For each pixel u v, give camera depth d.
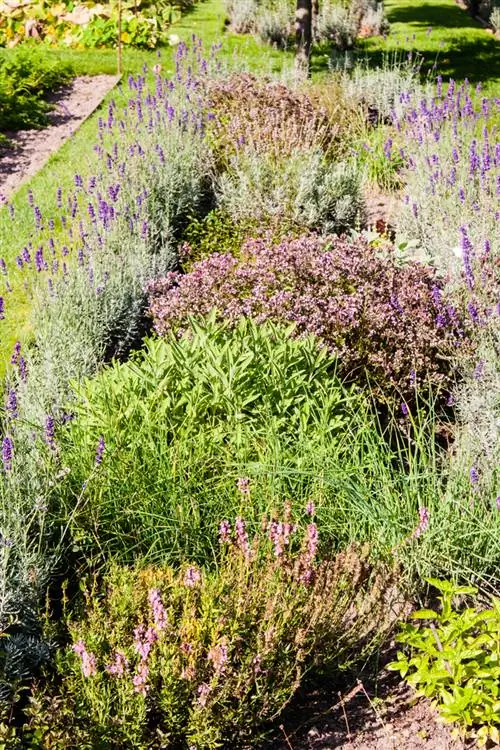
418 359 6.02
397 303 6.33
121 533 4.43
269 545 4.15
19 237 8.95
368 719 3.73
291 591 3.83
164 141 9.94
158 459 4.65
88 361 6.36
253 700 3.53
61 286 7.12
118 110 13.18
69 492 4.50
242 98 11.11
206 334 5.78
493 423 5.10
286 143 9.80
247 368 5.37
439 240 7.87
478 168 8.34
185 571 3.95
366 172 10.16
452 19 19.45
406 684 3.88
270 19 17.08
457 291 6.72
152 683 3.52
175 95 11.46
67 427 5.00
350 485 4.55
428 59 16.09
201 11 20.23
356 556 3.96
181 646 3.50
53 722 3.48
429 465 5.04
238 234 8.69
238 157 9.55
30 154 11.77
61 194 9.51
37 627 4.01
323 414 5.03
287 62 15.58
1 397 5.77
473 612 3.69
